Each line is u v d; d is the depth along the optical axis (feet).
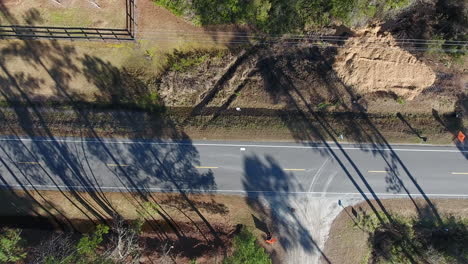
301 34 97.86
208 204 96.78
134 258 87.81
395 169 98.22
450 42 94.63
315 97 98.63
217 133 96.78
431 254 96.99
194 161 96.63
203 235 98.07
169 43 97.04
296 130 97.55
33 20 93.20
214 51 98.63
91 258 80.59
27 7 92.84
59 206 96.63
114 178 95.96
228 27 97.35
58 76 96.22
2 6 92.58
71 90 96.94
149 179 96.22
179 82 97.09
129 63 97.04
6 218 97.14
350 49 98.32
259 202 96.94
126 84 97.45
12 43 94.58
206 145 96.78
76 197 96.12
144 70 97.60
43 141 95.55
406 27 98.53
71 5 93.40
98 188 95.96
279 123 97.60
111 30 94.58
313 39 98.37
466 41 92.73
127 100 97.81
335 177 97.60
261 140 97.14
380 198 98.07
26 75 95.91
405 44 97.91
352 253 98.22
